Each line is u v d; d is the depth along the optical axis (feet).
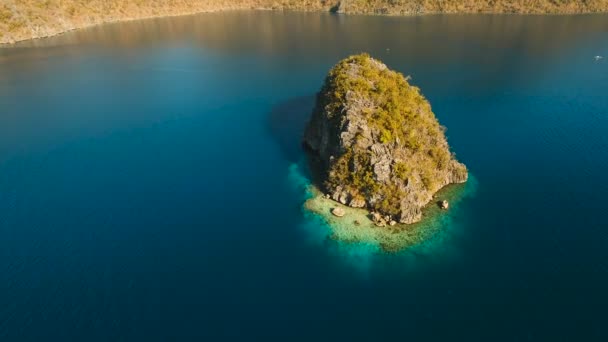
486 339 220.02
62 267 266.77
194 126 455.63
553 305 237.04
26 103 516.32
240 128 447.83
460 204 316.81
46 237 291.79
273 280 257.96
